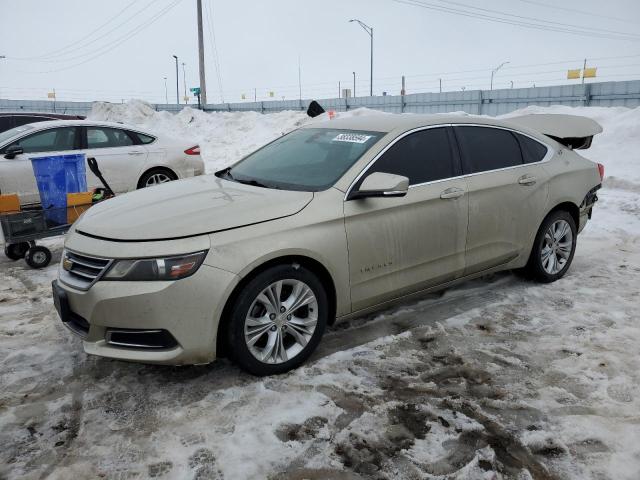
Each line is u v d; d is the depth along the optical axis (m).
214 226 3.17
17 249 5.99
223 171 4.48
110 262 3.06
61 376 3.47
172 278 3.01
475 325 4.21
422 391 3.29
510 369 3.55
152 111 24.33
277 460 2.68
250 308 3.22
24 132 7.62
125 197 3.93
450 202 4.08
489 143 4.55
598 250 6.23
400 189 3.40
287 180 3.88
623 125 11.74
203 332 3.09
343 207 3.57
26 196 7.48
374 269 3.73
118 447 2.78
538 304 4.61
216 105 36.88
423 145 4.12
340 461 2.68
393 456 2.72
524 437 2.86
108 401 3.18
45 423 2.97
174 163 8.82
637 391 3.27
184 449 2.76
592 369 3.53
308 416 3.03
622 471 2.60
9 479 2.54
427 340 3.96
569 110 13.91
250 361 3.30
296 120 20.27
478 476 2.58
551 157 5.00
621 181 9.45
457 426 2.95
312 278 3.45
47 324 4.25
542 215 4.79
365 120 4.43
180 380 3.40
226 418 3.01
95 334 3.12
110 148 8.23
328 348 3.82
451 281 4.27
